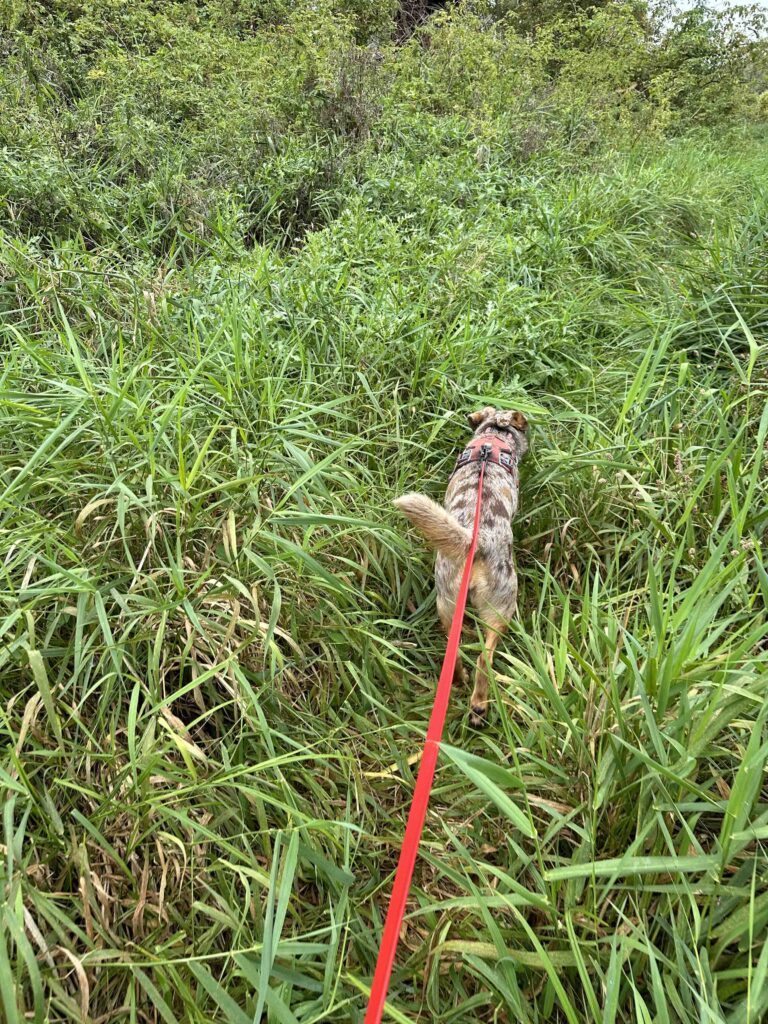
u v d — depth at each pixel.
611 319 4.89
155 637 2.42
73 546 2.65
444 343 4.10
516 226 5.91
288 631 2.75
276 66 7.91
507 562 3.08
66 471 2.79
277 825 2.21
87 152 5.92
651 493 3.40
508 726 2.15
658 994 1.47
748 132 13.63
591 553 3.34
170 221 5.21
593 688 2.21
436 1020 1.74
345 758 2.21
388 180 6.19
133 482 2.86
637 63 12.68
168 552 2.59
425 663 3.13
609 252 5.76
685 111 13.46
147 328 3.81
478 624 3.12
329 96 7.41
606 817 2.04
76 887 1.95
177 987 1.63
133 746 1.99
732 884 1.74
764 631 1.91
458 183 6.25
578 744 2.12
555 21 12.62
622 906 1.80
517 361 4.40
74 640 2.35
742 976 1.58
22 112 5.94
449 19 10.40
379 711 2.72
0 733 2.07
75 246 4.38
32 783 2.11
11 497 2.62
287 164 6.11
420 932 2.00
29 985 1.68
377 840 2.13
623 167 7.85
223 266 4.65
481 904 1.67
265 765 1.97
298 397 3.62
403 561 3.33
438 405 3.89
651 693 2.04
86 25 7.46
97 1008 1.76
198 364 3.17
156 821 2.05
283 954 1.68
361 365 3.97
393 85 7.98
